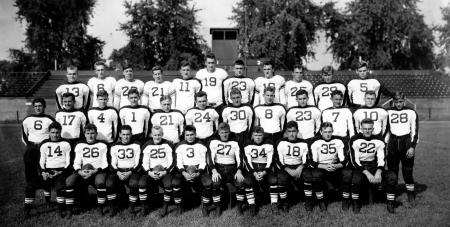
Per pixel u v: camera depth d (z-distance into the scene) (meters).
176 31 39.22
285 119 7.14
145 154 6.27
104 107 7.00
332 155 6.30
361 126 6.32
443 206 6.15
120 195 6.36
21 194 6.93
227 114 7.07
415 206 6.19
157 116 7.09
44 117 6.79
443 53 32.94
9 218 5.78
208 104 7.94
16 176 8.32
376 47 35.38
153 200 6.54
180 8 38.88
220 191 5.95
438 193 6.84
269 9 33.00
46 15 29.55
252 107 7.19
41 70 32.41
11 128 19.39
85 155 6.25
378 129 6.79
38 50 30.98
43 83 30.30
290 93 7.95
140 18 38.09
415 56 35.41
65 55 31.94
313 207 6.25
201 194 6.26
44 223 5.62
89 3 30.98
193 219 5.77
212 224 5.54
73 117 6.83
